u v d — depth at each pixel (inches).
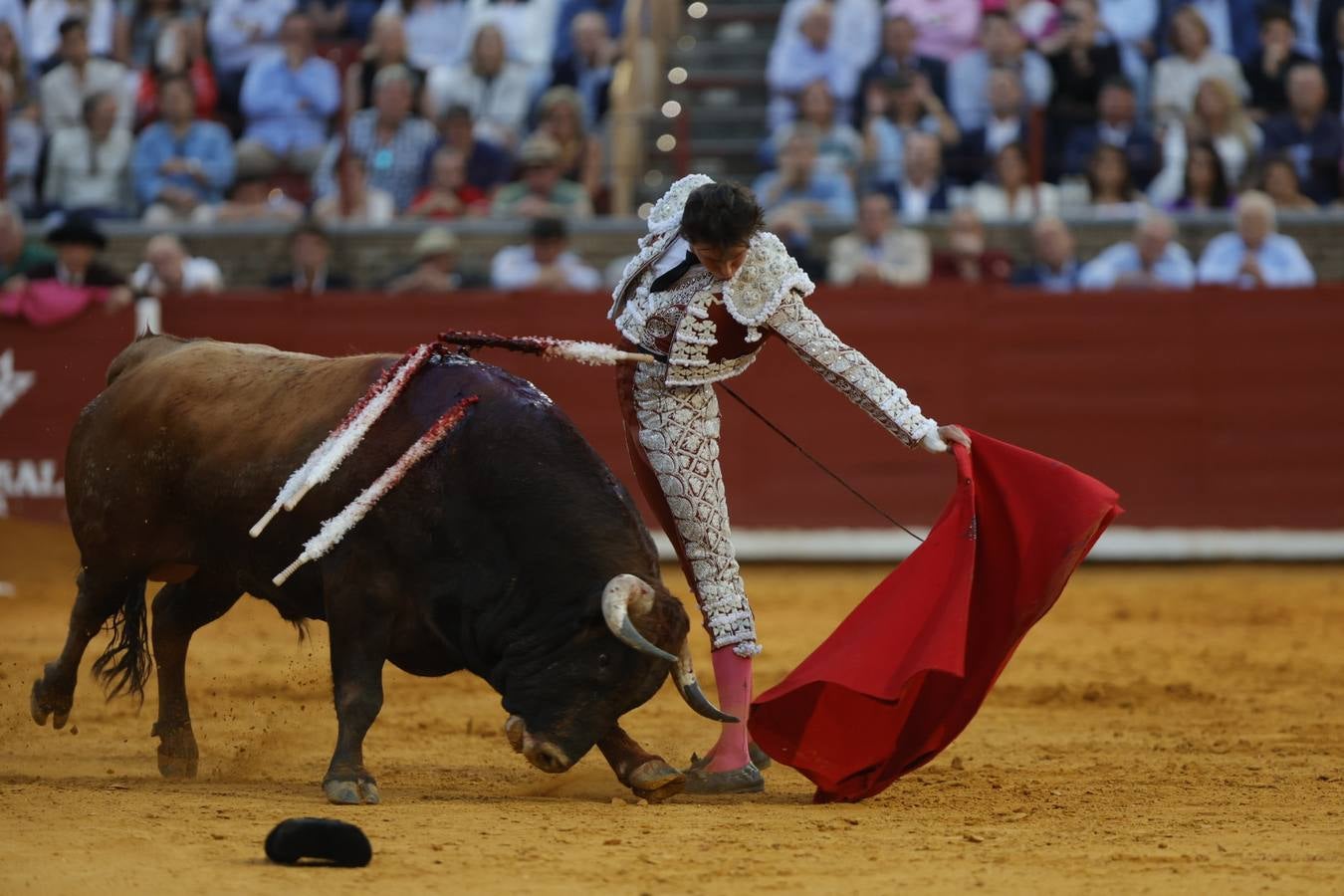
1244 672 906.1
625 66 1621.6
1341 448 1396.4
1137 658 958.4
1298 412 1398.9
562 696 496.7
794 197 1529.3
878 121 1550.2
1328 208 1529.3
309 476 515.2
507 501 506.9
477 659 518.9
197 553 560.4
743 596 563.8
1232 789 561.3
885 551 1401.3
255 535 522.9
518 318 1400.1
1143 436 1406.3
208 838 454.6
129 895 391.2
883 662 513.7
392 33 1616.6
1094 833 479.5
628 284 558.6
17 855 431.2
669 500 556.7
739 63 1770.4
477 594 510.9
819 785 534.0
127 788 548.1
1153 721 744.3
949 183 1535.4
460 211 1560.0
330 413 533.0
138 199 1614.2
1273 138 1542.8
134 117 1647.4
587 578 501.7
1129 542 1413.6
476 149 1594.5
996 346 1407.5
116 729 708.0
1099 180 1519.4
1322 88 1544.0
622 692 497.7
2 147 1581.0
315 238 1462.8
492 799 536.7
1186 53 1553.9
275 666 904.9
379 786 564.7
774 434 1413.6
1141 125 1541.6
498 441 511.8
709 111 1720.0
